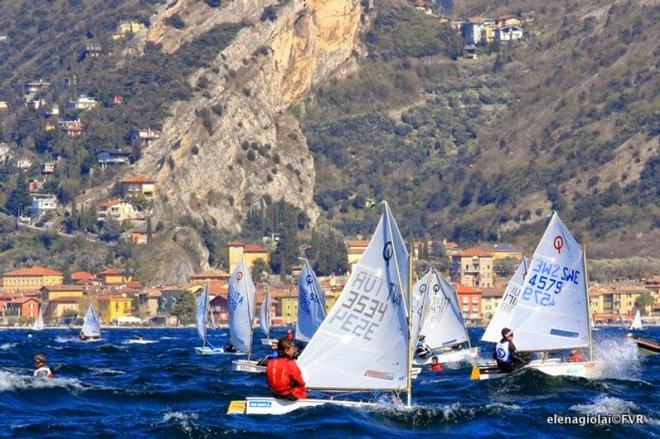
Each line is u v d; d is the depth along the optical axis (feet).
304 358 481.46
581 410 527.81
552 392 615.98
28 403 585.63
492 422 500.33
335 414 495.82
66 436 477.77
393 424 492.95
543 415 516.73
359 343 477.36
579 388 628.69
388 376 475.31
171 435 474.49
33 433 486.38
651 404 578.25
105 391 624.59
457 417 508.12
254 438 463.83
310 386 481.46
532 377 642.22
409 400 505.25
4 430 493.77
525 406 542.98
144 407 584.81
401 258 474.49
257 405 506.89
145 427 490.49
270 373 507.30
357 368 477.36
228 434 469.98
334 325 479.41
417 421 498.28
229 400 608.60
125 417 533.14
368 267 474.90
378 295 474.49
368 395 549.13
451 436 473.67
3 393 605.73
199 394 626.23
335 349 479.41
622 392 626.64
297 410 503.61
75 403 590.14
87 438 473.67
